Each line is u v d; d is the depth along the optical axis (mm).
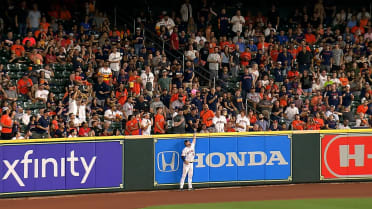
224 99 82688
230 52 92750
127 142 67500
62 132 70688
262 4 111438
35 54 83938
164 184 68875
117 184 67250
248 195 66562
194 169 69625
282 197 65688
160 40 96750
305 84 89562
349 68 96938
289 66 93938
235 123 77625
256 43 99312
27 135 69500
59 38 88188
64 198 64375
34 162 64062
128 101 78625
